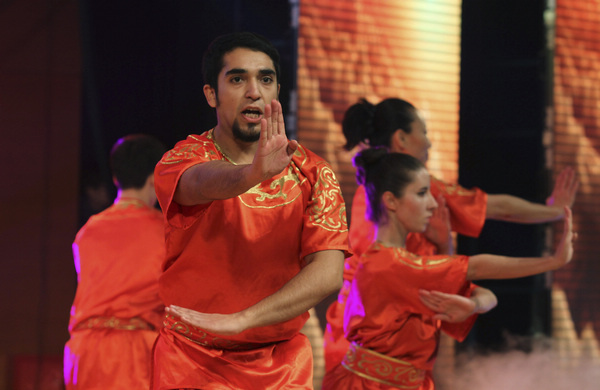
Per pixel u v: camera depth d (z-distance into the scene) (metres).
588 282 19.25
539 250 19.09
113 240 11.99
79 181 16.86
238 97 6.82
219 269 6.88
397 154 10.59
